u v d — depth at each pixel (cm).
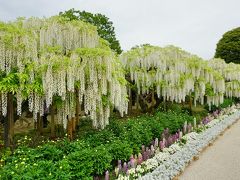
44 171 660
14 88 898
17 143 1155
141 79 1766
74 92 1073
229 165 986
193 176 883
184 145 1123
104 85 1007
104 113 1086
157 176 792
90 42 1109
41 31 1035
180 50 1931
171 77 1773
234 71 2708
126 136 1066
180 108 2167
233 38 4103
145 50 1791
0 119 1230
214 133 1423
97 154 809
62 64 932
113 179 796
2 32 899
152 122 1359
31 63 922
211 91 2211
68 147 901
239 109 2691
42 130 1378
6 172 664
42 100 979
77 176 720
